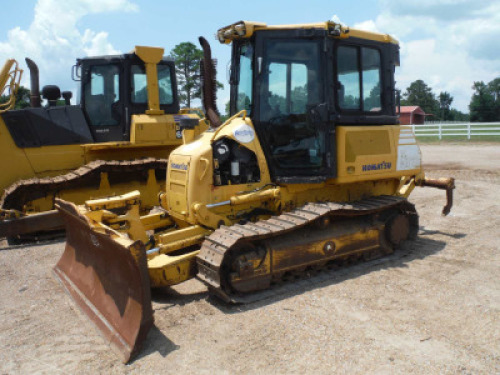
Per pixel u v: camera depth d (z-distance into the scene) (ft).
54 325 14.60
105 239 13.93
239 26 17.34
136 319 12.70
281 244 16.56
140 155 30.32
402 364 11.56
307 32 17.15
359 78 18.65
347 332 13.28
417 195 34.88
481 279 17.28
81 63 28.99
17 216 24.67
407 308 14.80
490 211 28.84
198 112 34.22
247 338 13.14
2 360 12.51
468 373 11.11
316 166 17.89
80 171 26.96
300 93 17.69
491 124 76.69
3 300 16.88
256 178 18.06
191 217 16.94
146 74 29.84
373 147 18.85
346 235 18.33
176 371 11.63
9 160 27.04
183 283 17.94
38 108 27.89
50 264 21.30
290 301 15.56
